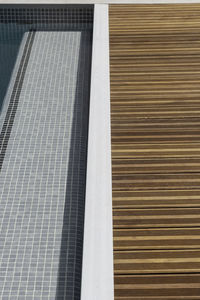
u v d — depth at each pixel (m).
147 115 3.09
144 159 2.73
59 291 2.51
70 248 2.75
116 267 2.11
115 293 2.00
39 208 3.00
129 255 2.17
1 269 2.61
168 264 2.13
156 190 2.52
